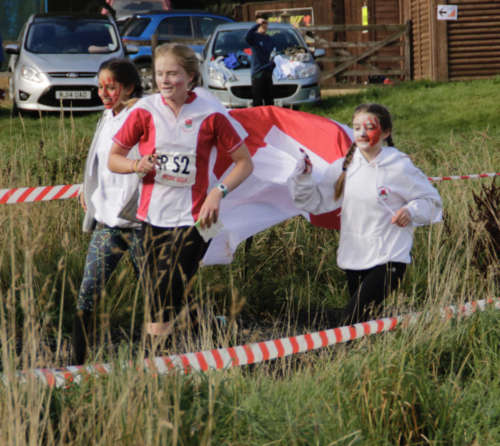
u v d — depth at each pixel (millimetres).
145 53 61375
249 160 14383
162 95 13945
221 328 16078
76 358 14469
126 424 10727
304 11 90750
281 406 12289
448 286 16859
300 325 18641
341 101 55844
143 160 13516
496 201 20719
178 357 12758
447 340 15234
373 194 15344
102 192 14953
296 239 22203
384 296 15531
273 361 15492
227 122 14148
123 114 14758
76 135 30266
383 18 86250
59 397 12086
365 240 15641
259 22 46812
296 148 18422
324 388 13055
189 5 105000
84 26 53781
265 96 47438
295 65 51562
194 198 14227
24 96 48594
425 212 15297
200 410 11250
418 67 69938
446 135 41594
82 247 21406
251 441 11406
